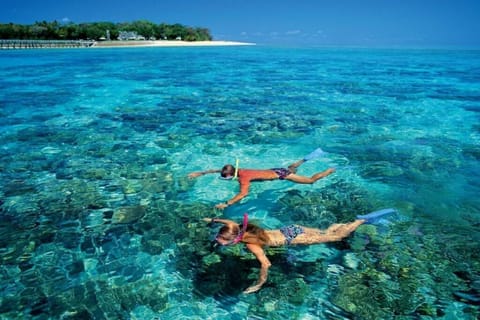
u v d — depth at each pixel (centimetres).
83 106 1197
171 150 768
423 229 461
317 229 450
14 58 3228
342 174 642
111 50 5088
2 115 1062
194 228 473
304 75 2061
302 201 543
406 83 1714
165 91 1498
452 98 1325
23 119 1016
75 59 3244
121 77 1966
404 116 1052
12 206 526
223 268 393
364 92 1452
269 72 2231
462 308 330
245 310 334
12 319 322
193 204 538
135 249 427
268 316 327
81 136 857
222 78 1927
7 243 436
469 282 364
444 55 4381
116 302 343
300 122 980
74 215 504
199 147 788
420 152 753
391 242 431
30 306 338
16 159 709
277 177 586
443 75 2058
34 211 513
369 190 578
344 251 413
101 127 937
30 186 592
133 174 645
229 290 359
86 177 630
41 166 676
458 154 743
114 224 482
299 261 396
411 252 412
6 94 1411
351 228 456
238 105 1202
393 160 709
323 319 322
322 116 1047
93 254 417
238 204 534
